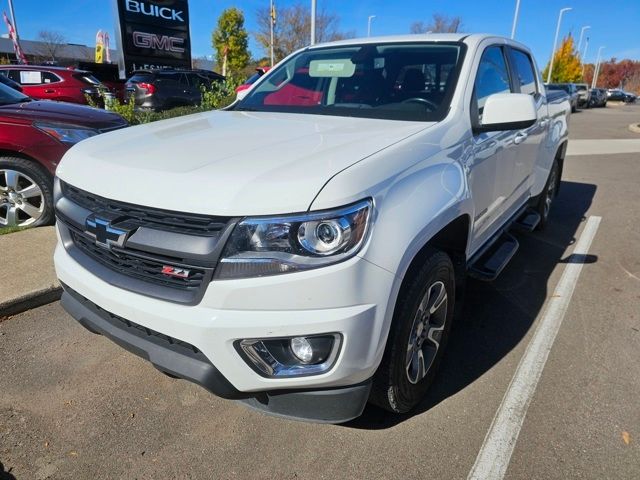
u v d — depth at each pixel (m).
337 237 1.78
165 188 1.90
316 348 1.88
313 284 1.78
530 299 3.85
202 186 1.85
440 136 2.51
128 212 2.02
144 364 2.92
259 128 2.64
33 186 4.61
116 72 19.41
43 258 3.99
